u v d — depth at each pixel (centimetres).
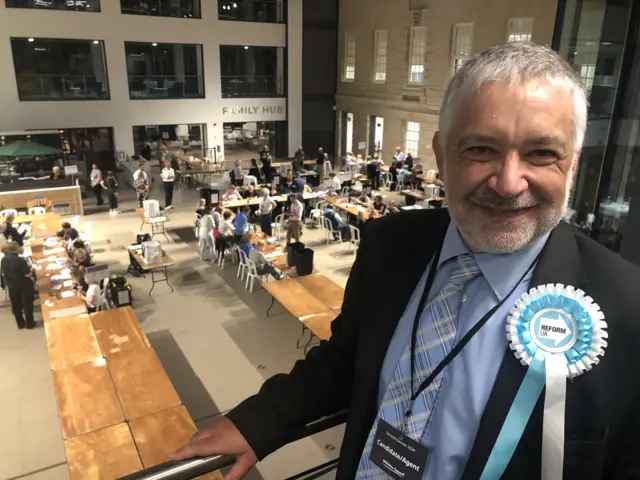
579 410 96
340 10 2370
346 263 1169
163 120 2077
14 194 1473
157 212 1323
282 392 147
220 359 784
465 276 113
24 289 846
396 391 120
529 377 100
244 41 2155
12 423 642
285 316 920
